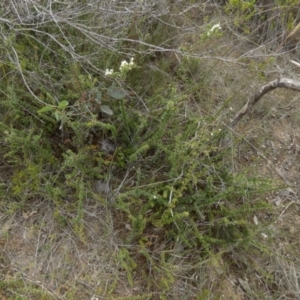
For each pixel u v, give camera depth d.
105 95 2.30
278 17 3.20
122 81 2.20
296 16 3.25
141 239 2.12
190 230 2.15
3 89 2.28
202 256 2.21
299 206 2.60
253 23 3.33
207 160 2.30
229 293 2.17
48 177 2.22
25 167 2.22
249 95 2.91
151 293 1.99
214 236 2.28
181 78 2.78
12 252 2.05
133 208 2.23
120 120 2.29
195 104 2.72
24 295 1.93
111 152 2.36
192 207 2.20
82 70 2.42
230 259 2.27
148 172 2.32
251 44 3.27
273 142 2.87
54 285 1.99
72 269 2.05
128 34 2.49
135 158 2.17
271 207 2.23
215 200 2.16
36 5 2.19
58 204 2.13
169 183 2.19
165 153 2.32
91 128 2.30
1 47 2.16
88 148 2.22
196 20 3.17
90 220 2.20
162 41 2.79
